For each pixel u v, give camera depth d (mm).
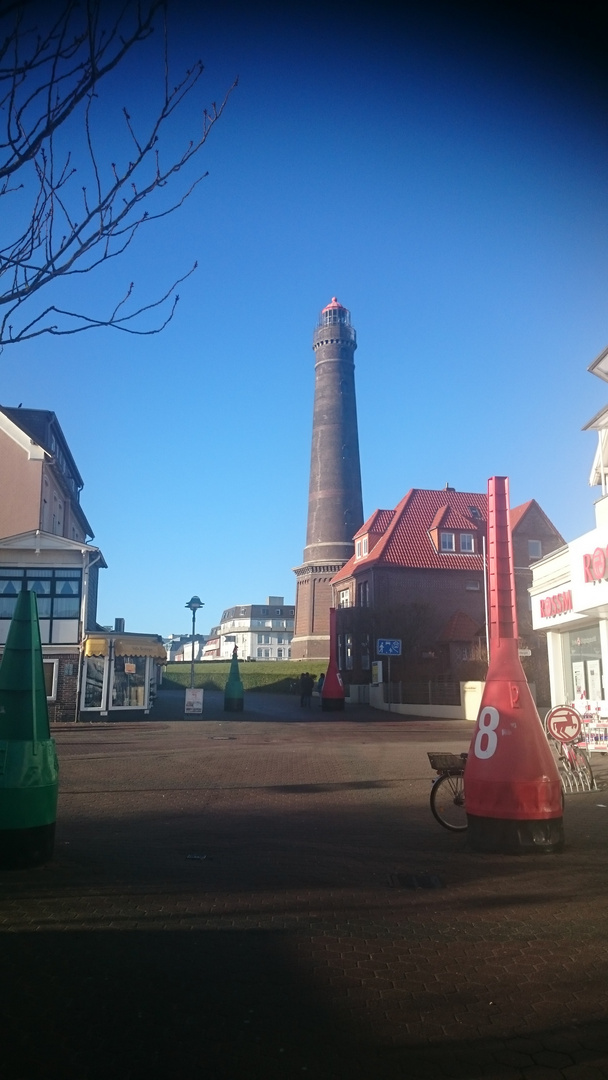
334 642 36469
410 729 26312
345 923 5742
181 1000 4348
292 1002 4352
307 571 67500
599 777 13797
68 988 4484
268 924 5703
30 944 5191
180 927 5598
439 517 49594
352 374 72188
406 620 43344
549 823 8047
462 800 9406
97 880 6859
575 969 4852
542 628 24969
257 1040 3904
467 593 48000
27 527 31719
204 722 28312
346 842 8602
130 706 29422
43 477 32594
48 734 7695
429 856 7930
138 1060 3688
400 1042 3904
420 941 5363
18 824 7273
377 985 4598
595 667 22828
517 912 6031
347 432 70188
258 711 34812
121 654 28688
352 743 20812
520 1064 3703
